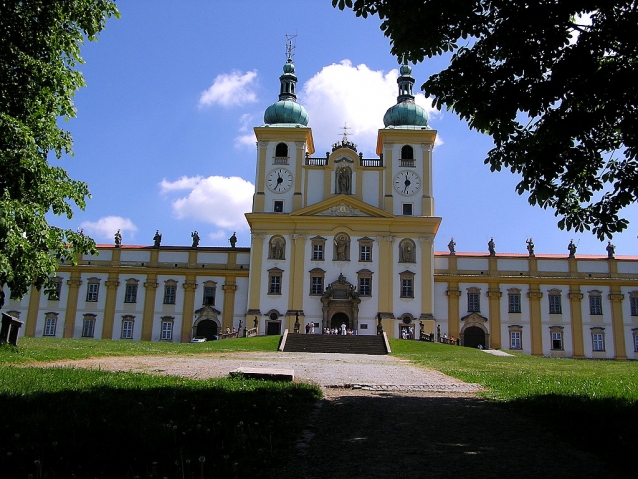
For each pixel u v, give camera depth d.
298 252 67.56
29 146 16.33
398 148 70.25
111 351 31.97
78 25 18.94
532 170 15.00
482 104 14.42
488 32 14.16
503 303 70.44
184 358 31.11
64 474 7.55
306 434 10.77
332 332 64.44
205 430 10.05
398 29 14.33
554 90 13.51
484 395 16.33
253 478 8.02
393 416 12.66
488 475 8.44
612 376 22.58
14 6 16.86
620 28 12.95
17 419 9.99
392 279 66.94
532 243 72.19
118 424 10.02
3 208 15.12
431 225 68.00
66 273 72.25
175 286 72.25
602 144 15.05
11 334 25.78
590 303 70.38
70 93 18.98
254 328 64.44
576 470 8.73
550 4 12.87
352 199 68.19
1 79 17.00
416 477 8.31
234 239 74.00
